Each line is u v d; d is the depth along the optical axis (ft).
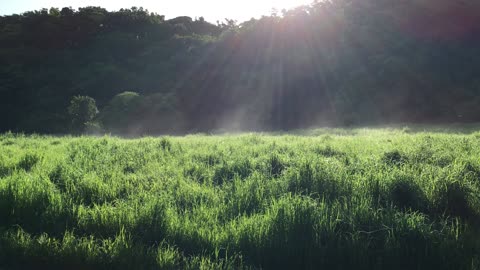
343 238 15.46
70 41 252.01
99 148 37.99
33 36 246.47
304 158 26.48
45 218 17.67
